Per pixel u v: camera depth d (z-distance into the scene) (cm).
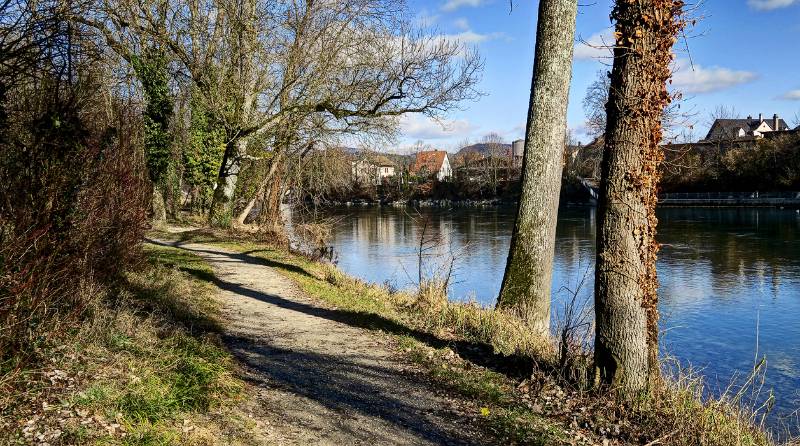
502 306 909
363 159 2564
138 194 948
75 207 595
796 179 5259
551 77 876
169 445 398
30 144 502
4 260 460
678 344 1287
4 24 475
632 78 544
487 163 7925
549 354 689
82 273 603
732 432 518
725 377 1066
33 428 377
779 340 1309
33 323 483
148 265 1079
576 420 523
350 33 1847
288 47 1859
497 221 4369
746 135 8700
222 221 2345
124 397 440
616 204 552
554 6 865
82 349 514
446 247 2738
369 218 4644
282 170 2466
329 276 1530
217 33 1872
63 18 519
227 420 464
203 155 2773
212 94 1872
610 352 557
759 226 3653
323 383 603
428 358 707
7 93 494
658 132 550
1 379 413
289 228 2717
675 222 4119
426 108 1866
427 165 7375
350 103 1888
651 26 534
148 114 2033
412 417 523
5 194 470
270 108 1986
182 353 580
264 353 698
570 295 1619
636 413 530
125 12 1697
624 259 550
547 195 894
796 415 870
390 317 965
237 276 1312
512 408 548
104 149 672
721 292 1802
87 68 625
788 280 1958
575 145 7044
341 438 466
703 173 5972
